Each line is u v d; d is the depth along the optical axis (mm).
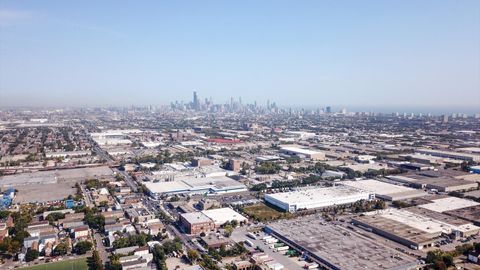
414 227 144375
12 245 124375
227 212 164375
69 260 120562
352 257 119000
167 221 159750
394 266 112438
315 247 127250
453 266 115562
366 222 150750
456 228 143125
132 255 120562
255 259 117188
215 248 131500
